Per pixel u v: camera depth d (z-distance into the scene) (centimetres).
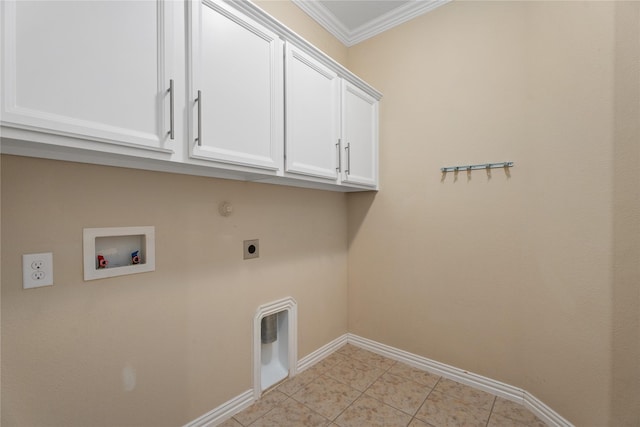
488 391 165
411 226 196
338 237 221
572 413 127
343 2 190
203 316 134
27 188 88
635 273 104
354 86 183
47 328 91
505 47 159
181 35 94
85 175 98
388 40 207
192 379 129
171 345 122
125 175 108
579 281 124
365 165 194
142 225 113
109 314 104
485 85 166
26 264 87
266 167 122
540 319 143
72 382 97
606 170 114
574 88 126
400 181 201
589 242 120
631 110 105
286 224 177
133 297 111
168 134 90
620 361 108
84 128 74
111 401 105
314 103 150
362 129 192
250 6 113
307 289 193
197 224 131
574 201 126
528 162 150
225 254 143
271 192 167
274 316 179
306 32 193
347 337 230
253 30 116
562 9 131
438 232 184
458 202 176
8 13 63
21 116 65
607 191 113
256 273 158
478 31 168
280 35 130
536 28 145
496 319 163
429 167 187
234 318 147
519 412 148
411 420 142
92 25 75
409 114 197
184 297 126
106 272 103
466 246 173
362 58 221
